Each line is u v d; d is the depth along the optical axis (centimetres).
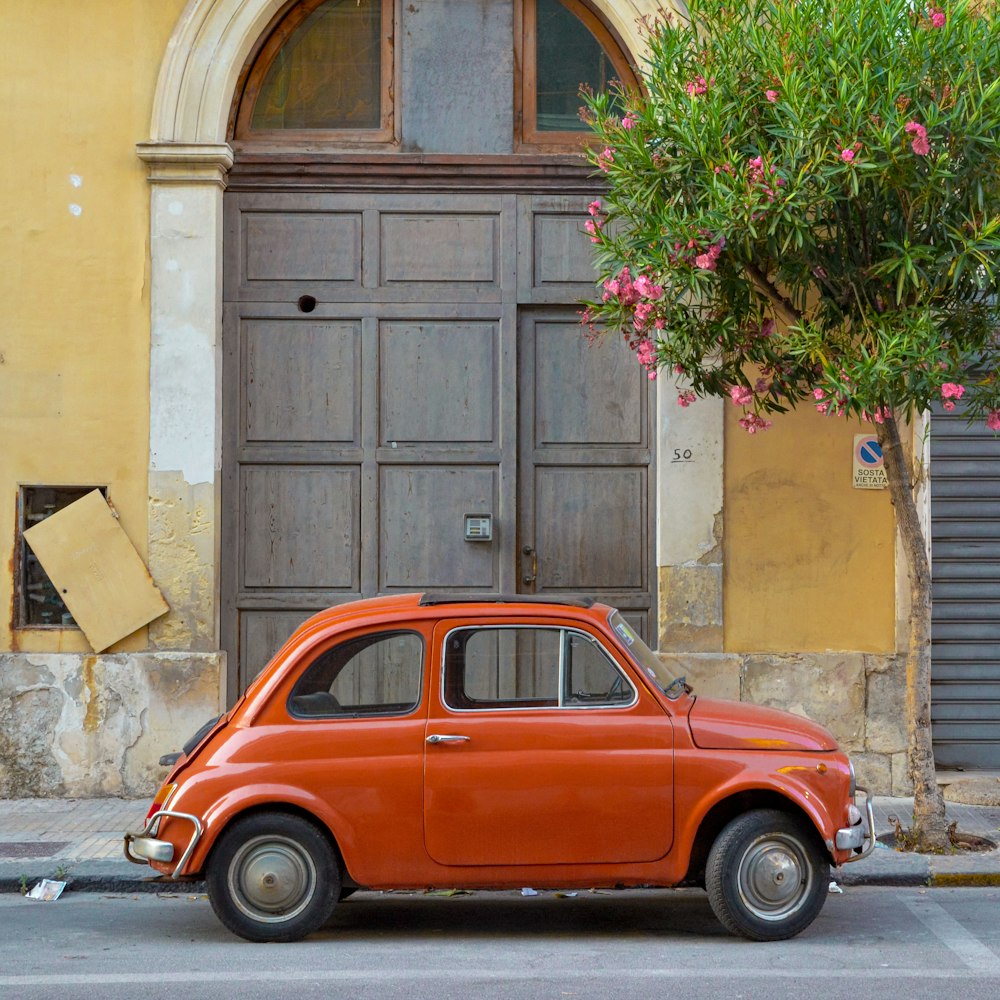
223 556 986
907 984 560
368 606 662
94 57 967
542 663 634
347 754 621
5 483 960
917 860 768
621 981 565
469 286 995
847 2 742
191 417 962
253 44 989
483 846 617
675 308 788
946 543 991
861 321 769
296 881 625
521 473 996
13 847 807
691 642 960
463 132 1000
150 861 622
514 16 1005
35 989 558
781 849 628
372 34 1004
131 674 948
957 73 738
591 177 986
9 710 948
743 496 964
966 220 734
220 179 970
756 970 582
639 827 618
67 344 963
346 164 989
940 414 991
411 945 633
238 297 991
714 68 771
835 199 731
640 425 996
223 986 559
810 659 955
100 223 966
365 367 992
